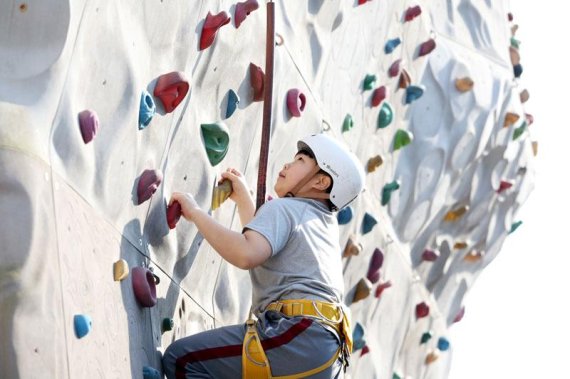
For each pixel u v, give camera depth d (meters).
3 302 4.17
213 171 6.68
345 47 9.30
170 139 5.93
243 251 5.38
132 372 5.27
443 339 14.58
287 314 5.45
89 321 4.66
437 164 12.24
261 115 7.41
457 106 12.23
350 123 9.58
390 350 12.60
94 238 4.96
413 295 13.16
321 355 5.39
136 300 5.48
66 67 4.64
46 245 4.39
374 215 10.94
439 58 12.05
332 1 8.66
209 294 7.06
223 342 5.49
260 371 5.36
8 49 4.46
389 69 10.73
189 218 5.80
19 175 4.29
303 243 5.57
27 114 4.40
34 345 4.25
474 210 13.88
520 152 14.45
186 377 5.53
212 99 6.55
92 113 4.85
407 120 11.57
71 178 4.77
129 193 5.41
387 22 10.40
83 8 4.72
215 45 6.38
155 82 5.66
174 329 6.24
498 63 13.56
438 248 13.56
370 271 11.05
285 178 5.86
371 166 10.52
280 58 7.57
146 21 5.43
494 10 13.94
